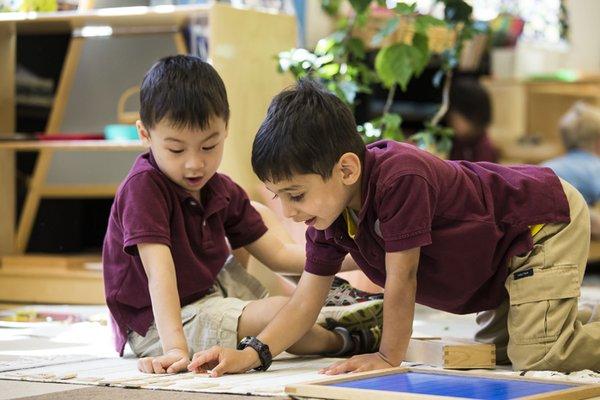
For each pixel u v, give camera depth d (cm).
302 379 162
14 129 366
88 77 363
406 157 166
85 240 389
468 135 490
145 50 357
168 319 179
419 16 321
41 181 365
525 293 180
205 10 299
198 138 186
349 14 411
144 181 190
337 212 164
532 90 549
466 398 133
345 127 162
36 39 365
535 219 182
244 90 305
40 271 321
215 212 202
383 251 172
